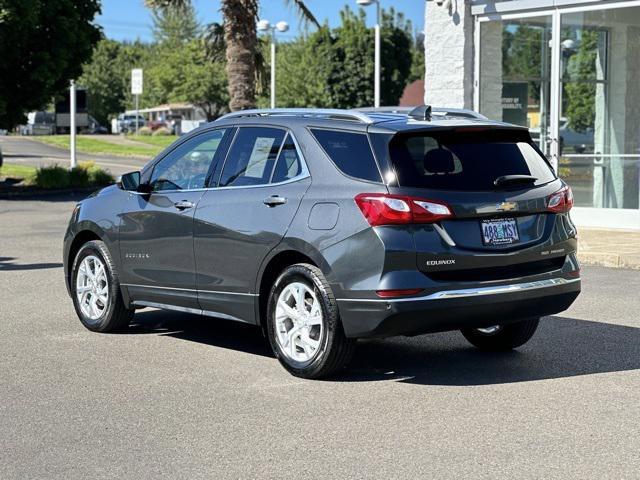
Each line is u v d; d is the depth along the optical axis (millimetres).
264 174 7340
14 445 5492
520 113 17266
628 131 16203
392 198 6434
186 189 7957
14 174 30406
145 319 9406
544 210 6945
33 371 7246
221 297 7562
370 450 5344
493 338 7789
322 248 6680
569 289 7082
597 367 7254
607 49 16250
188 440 5559
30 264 13055
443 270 6496
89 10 26625
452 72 17875
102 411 6172
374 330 6504
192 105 87938
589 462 5113
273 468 5066
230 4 23562
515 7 16984
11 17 23688
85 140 60250
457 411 6102
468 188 6637
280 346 7066
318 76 61531
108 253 8586
